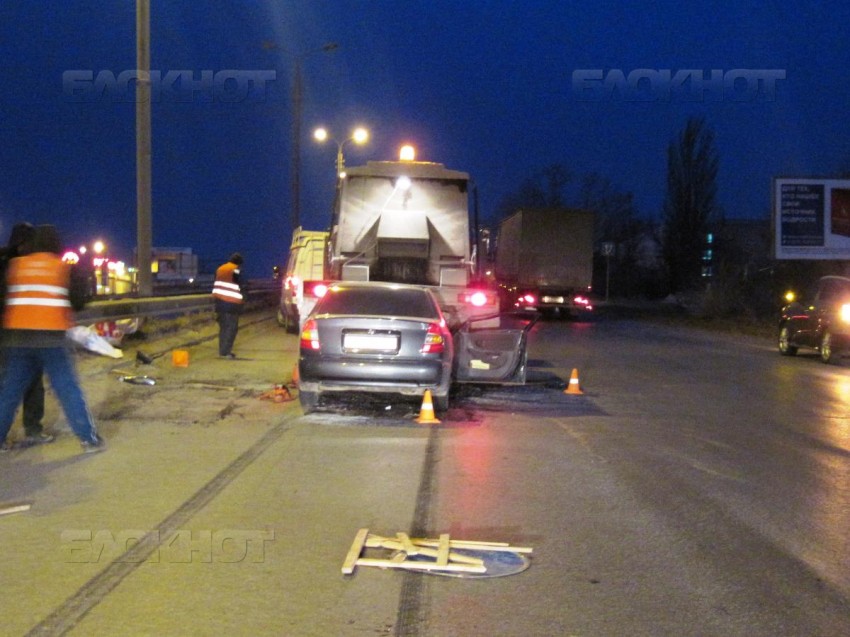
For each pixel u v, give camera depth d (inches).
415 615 197.3
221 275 659.4
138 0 706.2
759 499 298.4
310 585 214.1
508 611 200.2
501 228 1563.7
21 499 282.0
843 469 345.7
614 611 201.2
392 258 629.3
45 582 213.5
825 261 1389.0
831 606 206.1
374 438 387.2
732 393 552.7
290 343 811.4
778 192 1386.6
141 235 729.6
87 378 527.5
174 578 217.2
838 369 717.3
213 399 477.4
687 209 2133.4
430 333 420.2
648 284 2428.6
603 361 732.0
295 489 300.0
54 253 337.4
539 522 267.4
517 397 514.6
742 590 215.2
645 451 370.9
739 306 1441.9
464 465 339.6
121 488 297.1
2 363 339.9
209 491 295.1
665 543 249.8
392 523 264.2
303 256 930.7
